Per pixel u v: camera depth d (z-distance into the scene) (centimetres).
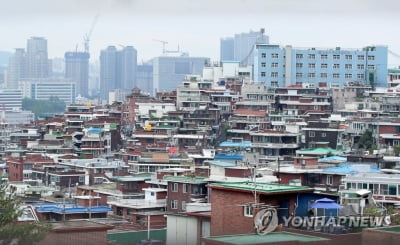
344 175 15512
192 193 14788
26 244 8550
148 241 10712
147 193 15475
